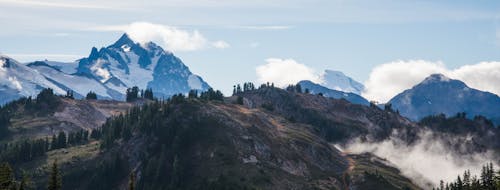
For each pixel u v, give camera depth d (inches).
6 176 7682.1
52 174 7696.9
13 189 7800.2
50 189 7652.6
